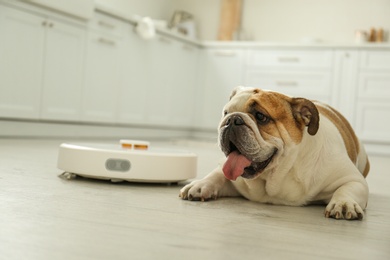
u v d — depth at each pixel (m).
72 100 4.20
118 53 4.71
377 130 5.38
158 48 5.34
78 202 1.39
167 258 0.88
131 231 1.08
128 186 1.77
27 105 3.76
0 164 2.15
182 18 6.87
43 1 3.71
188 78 6.02
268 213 1.44
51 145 3.38
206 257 0.91
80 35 4.21
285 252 0.99
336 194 1.47
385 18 6.15
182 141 4.94
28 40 3.71
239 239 1.08
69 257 0.85
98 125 4.67
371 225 1.34
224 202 1.58
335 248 1.05
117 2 5.79
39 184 1.67
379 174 2.95
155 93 5.39
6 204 1.28
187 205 1.47
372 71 5.38
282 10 6.61
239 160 1.42
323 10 6.43
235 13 6.69
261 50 5.89
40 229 1.04
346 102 5.50
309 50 5.65
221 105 6.12
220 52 6.09
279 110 1.43
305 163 1.51
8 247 0.89
